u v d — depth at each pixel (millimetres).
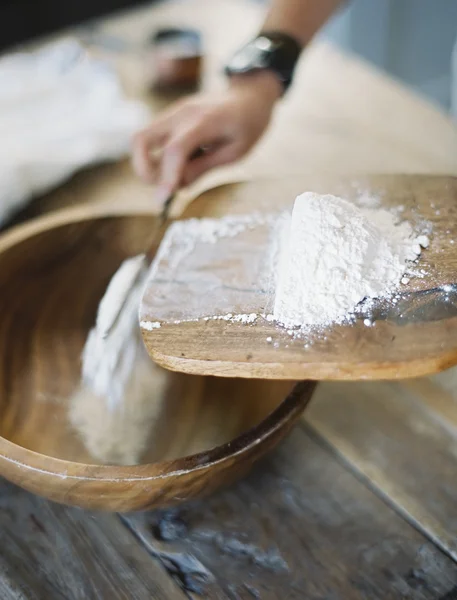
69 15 1234
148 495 581
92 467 578
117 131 946
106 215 777
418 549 633
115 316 716
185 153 792
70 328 756
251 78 852
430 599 607
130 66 1142
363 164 958
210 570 625
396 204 679
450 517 650
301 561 629
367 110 1061
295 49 864
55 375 727
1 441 594
